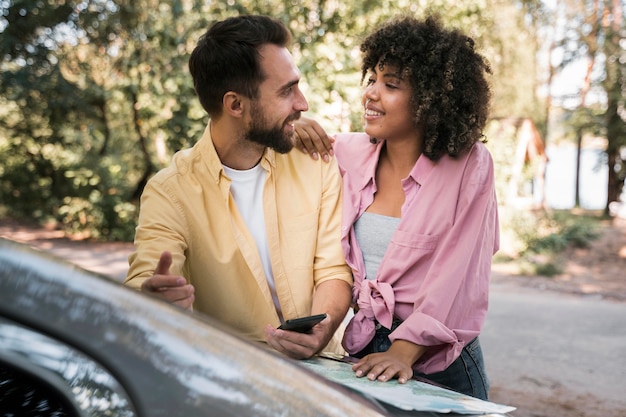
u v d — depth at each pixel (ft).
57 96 49.60
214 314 7.21
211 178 7.07
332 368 5.92
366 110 7.16
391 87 6.94
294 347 6.07
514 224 49.24
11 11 45.34
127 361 3.43
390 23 7.06
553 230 52.60
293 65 6.92
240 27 6.79
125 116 54.75
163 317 3.67
